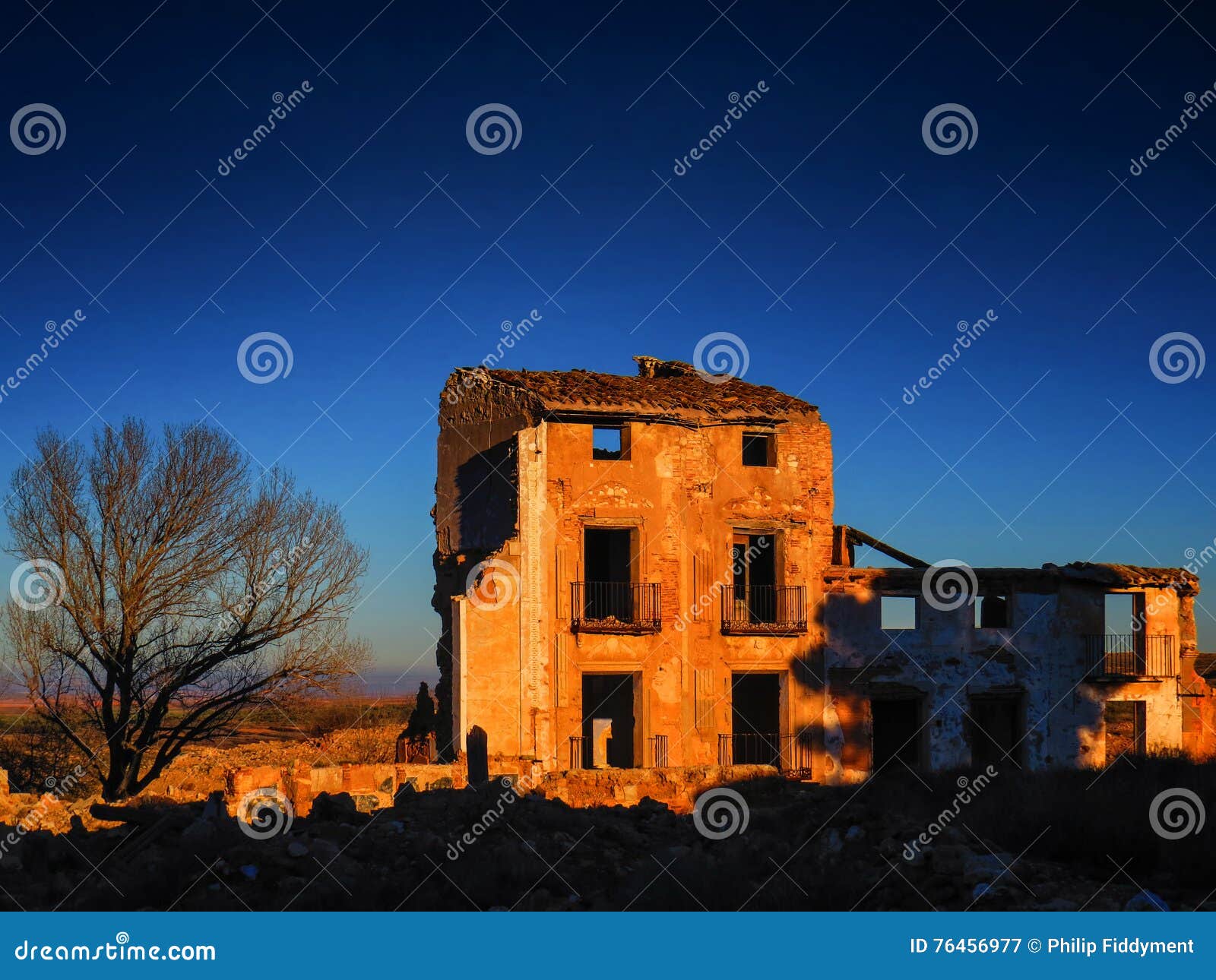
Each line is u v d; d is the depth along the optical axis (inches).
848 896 665.6
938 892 660.7
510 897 706.8
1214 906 615.8
